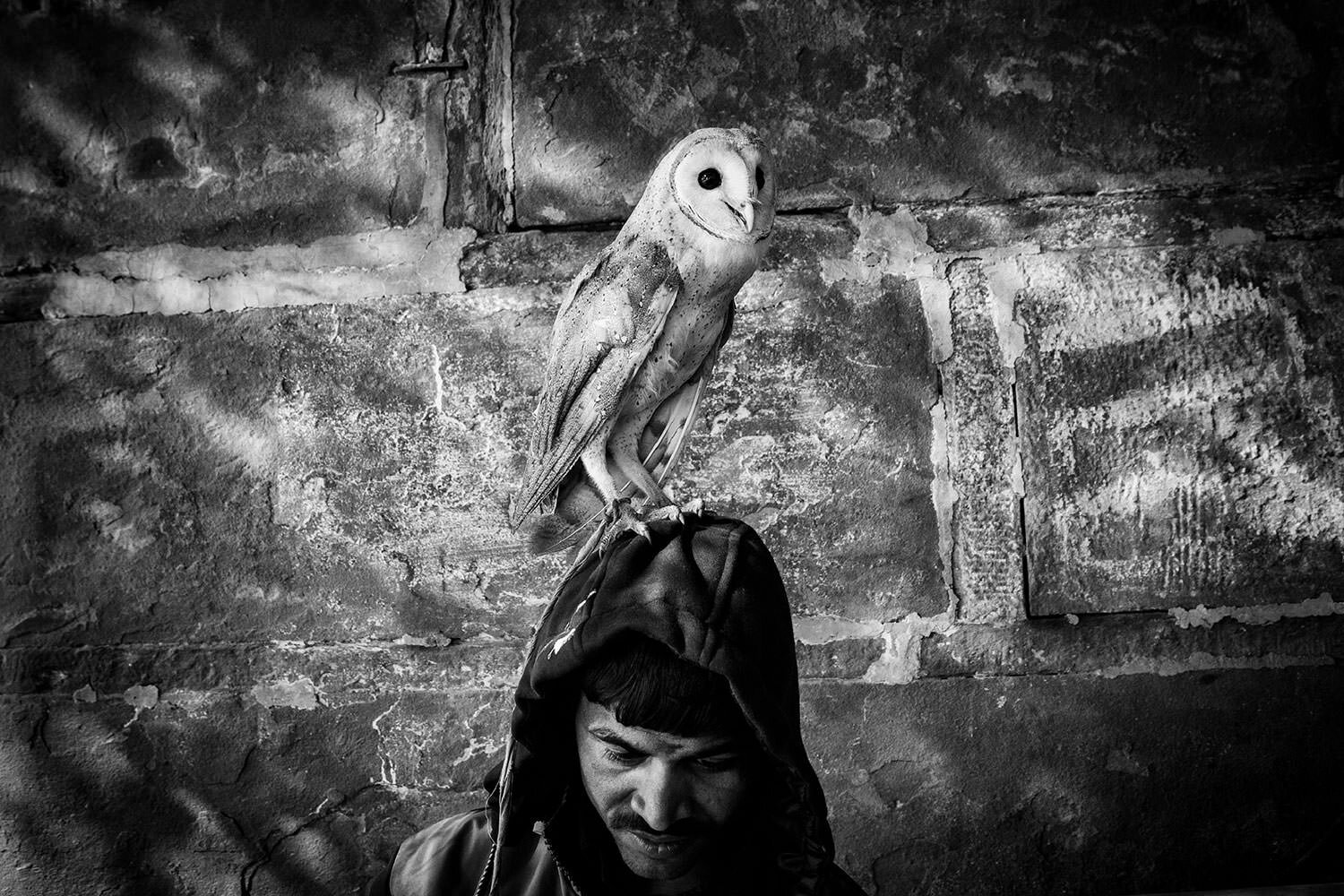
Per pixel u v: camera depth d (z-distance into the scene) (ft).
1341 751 8.12
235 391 8.69
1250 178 8.44
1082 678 8.24
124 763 8.48
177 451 8.68
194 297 8.75
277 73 8.78
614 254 5.37
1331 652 8.18
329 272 8.72
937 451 8.41
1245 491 8.30
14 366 8.74
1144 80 8.50
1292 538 8.26
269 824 8.41
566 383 5.20
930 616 8.32
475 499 8.50
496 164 8.70
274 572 8.57
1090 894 8.13
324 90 8.77
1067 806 8.18
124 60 8.82
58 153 8.80
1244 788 8.14
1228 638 8.23
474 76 8.74
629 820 4.33
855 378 8.46
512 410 8.54
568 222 8.66
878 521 8.38
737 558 4.42
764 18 8.64
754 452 8.43
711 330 5.39
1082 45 8.54
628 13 8.69
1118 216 8.48
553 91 8.69
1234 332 8.37
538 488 5.28
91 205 8.79
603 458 5.19
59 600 8.61
